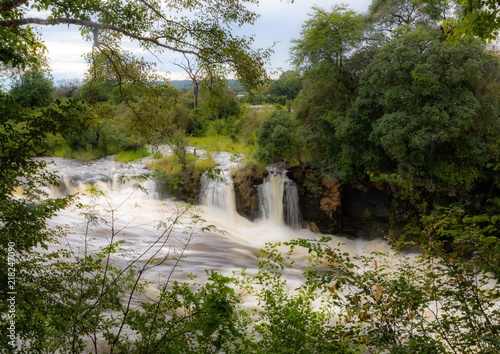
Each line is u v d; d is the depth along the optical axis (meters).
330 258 4.95
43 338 4.48
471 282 4.31
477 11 6.55
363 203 23.81
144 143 30.83
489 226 4.29
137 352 4.79
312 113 24.50
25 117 4.45
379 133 20.67
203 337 4.29
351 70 24.38
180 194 24.28
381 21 24.45
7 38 6.95
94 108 10.52
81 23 8.22
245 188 23.92
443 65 19.52
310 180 23.88
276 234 23.31
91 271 5.37
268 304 7.46
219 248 17.69
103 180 24.73
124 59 11.01
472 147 19.78
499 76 19.33
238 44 9.94
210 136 34.44
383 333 4.25
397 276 5.14
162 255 14.48
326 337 5.14
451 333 4.36
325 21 23.92
